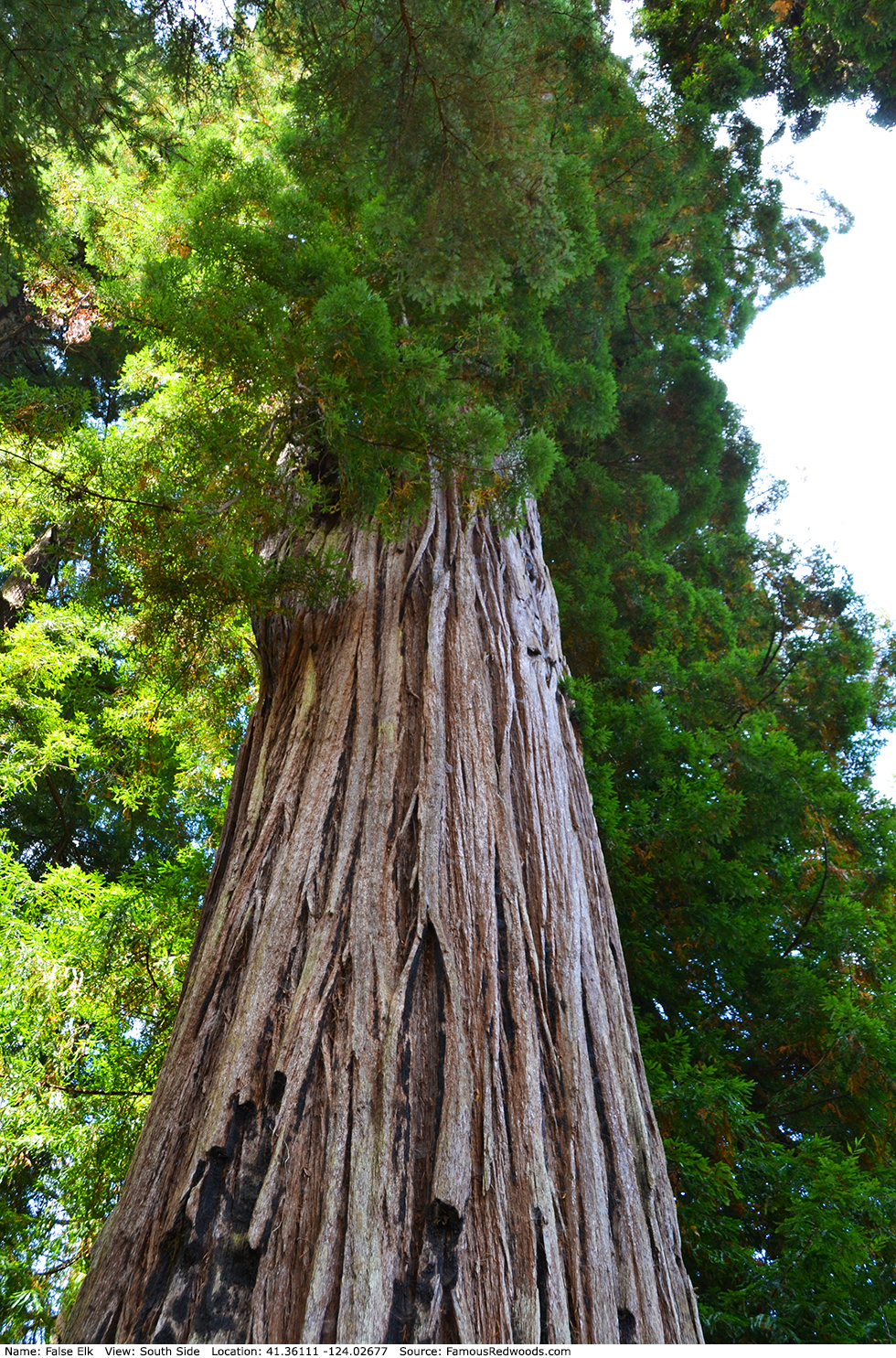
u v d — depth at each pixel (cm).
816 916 1019
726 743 1077
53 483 537
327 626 536
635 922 908
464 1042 323
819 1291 599
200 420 546
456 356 690
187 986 384
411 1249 270
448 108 540
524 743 478
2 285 897
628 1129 343
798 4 1692
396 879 377
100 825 1373
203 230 570
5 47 658
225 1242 276
